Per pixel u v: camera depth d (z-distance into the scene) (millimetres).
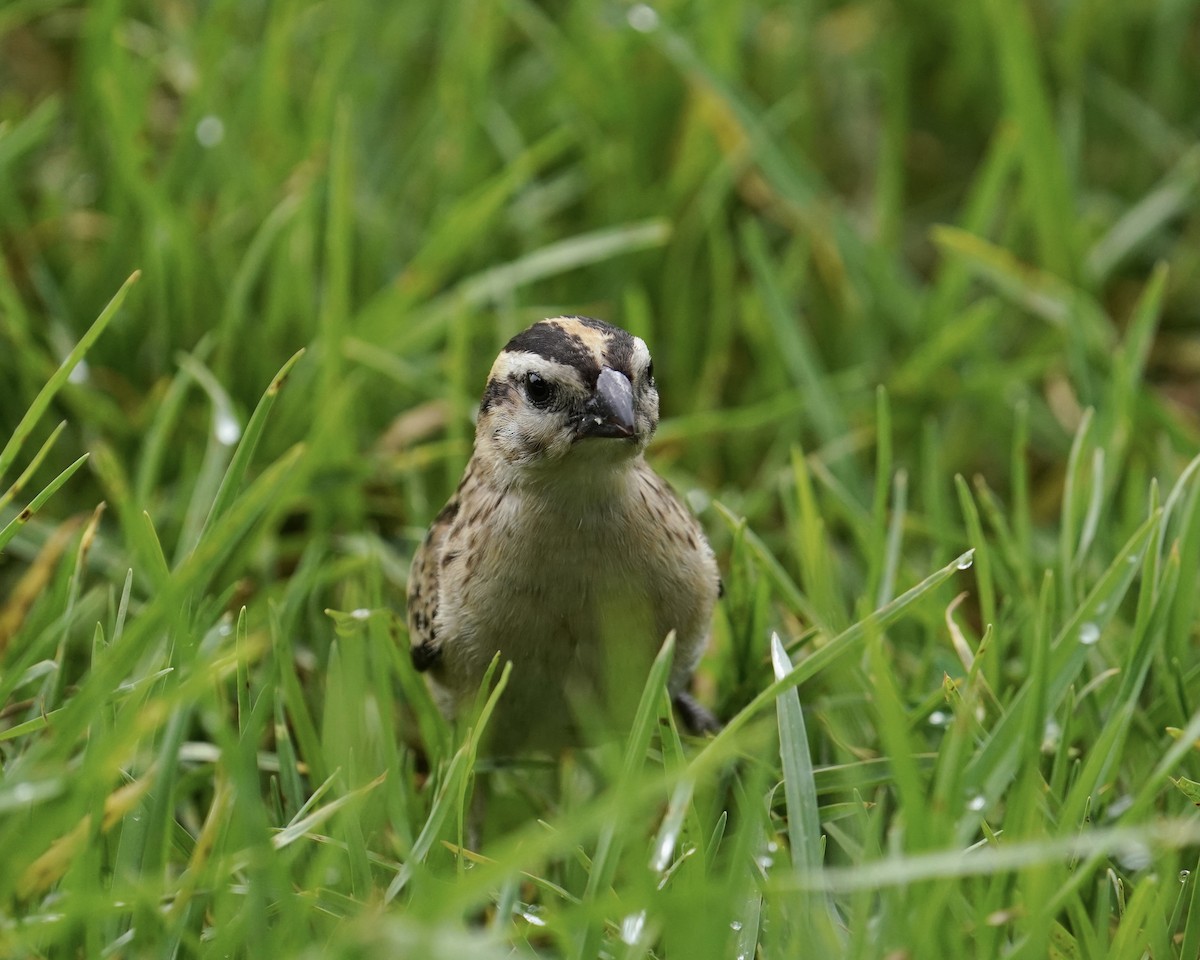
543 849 6168
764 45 15250
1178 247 14547
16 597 9648
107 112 12789
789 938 6867
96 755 6684
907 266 15023
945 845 6664
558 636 8812
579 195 14125
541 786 9977
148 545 8141
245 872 7781
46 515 11492
